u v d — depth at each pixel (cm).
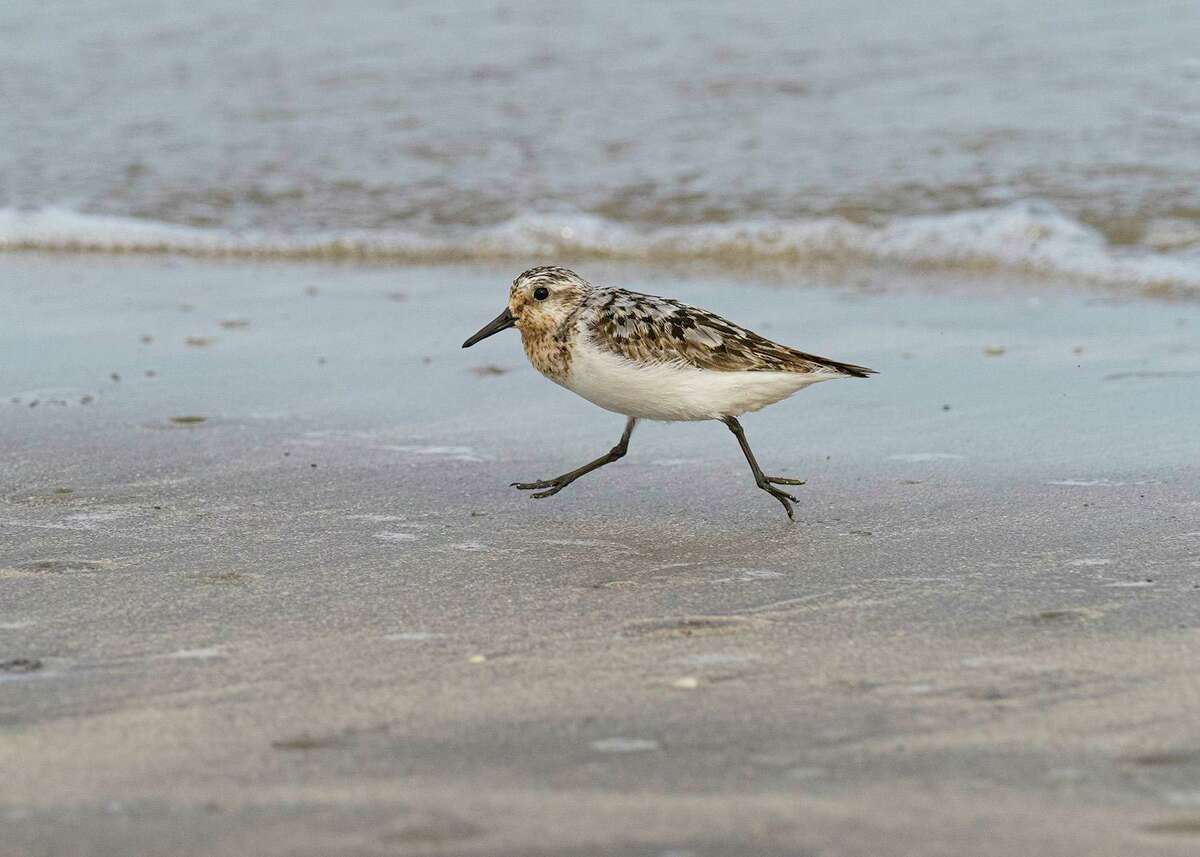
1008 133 2277
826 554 1022
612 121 2442
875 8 2902
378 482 1204
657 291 1886
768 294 1856
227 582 963
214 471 1230
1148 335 1623
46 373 1538
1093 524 1072
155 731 718
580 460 1269
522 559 1016
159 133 2466
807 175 2211
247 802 634
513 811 622
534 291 1113
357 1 3081
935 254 1983
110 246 2119
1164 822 605
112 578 970
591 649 837
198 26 2953
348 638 859
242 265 2048
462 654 830
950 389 1455
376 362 1581
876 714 731
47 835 604
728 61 2653
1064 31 2692
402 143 2409
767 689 769
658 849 586
